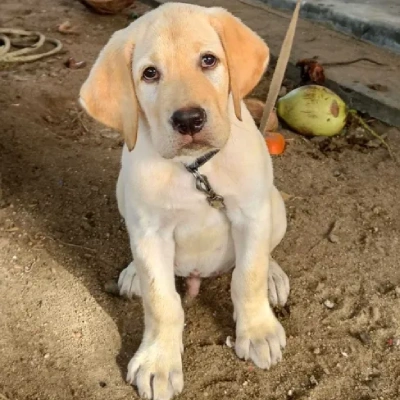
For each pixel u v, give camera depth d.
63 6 1.46
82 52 1.21
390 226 0.74
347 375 0.57
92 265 0.69
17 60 1.14
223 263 0.60
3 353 0.60
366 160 0.86
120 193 0.58
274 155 0.86
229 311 0.64
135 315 0.63
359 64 1.08
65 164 0.85
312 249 0.71
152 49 0.46
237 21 0.49
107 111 0.49
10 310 0.64
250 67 0.49
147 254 0.55
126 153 0.54
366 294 0.65
